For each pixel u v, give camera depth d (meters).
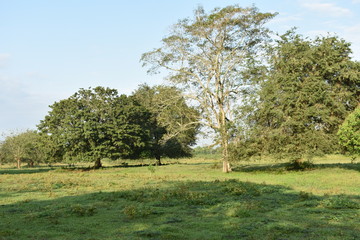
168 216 11.31
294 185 20.22
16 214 11.94
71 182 24.89
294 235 8.50
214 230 9.22
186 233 8.88
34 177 31.59
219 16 31.98
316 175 26.80
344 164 37.19
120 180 26.81
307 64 31.47
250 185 19.19
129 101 52.12
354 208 11.95
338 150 29.28
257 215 11.23
